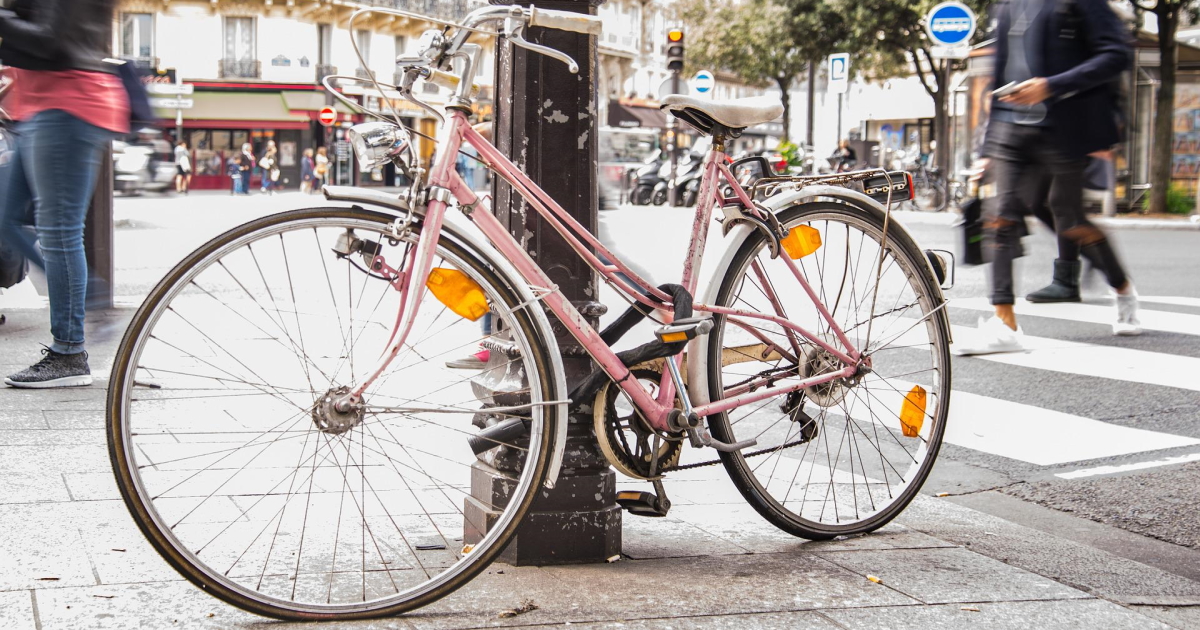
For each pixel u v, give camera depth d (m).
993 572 3.07
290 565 2.85
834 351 3.37
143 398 2.73
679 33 22.94
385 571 2.84
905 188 3.42
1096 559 3.29
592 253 2.90
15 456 3.91
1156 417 5.21
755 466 3.77
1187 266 12.07
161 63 44.88
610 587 2.82
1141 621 2.73
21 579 2.73
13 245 5.27
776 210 3.23
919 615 2.71
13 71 4.95
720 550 3.20
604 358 2.87
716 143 3.14
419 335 2.64
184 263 2.46
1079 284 7.93
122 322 6.88
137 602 2.61
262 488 3.43
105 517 3.25
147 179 30.45
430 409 2.62
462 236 2.61
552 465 2.68
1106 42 6.06
